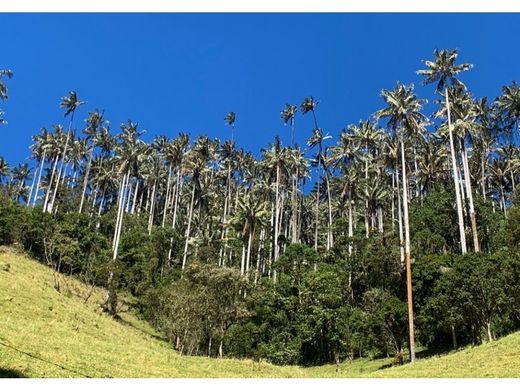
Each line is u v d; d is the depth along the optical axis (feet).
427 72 190.70
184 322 153.58
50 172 330.95
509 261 130.00
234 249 246.47
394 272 159.33
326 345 169.07
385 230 216.95
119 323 159.74
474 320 129.90
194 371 96.99
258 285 197.16
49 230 209.46
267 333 176.35
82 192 292.20
